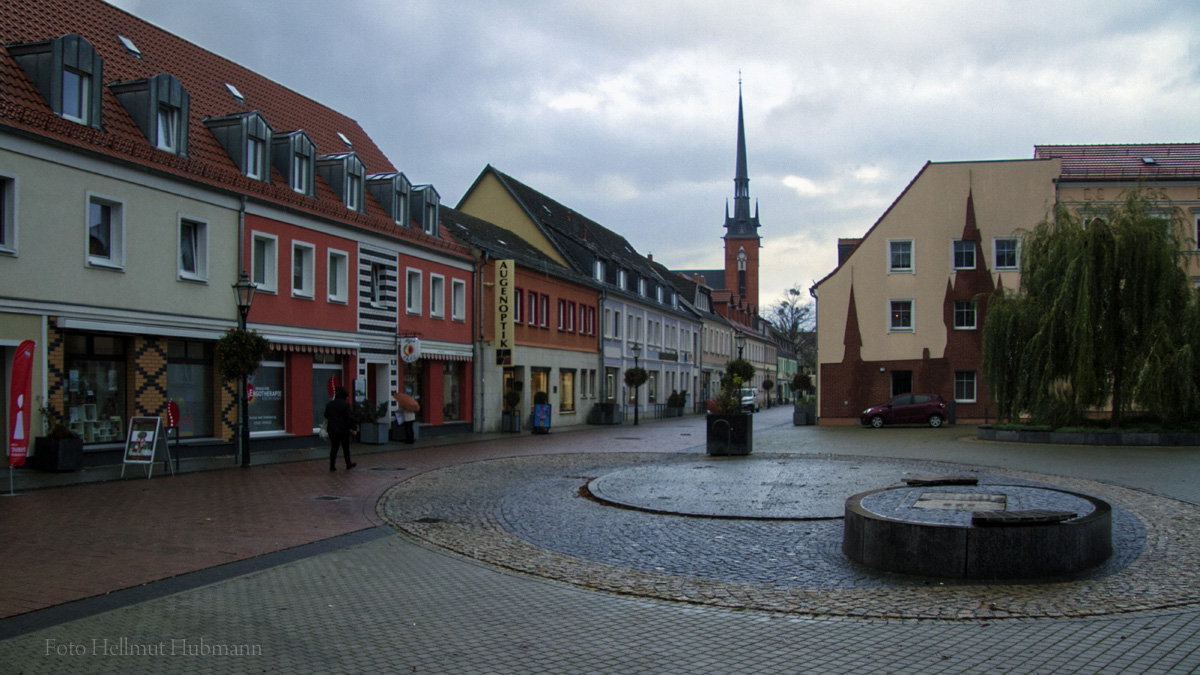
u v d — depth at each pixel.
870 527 8.84
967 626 6.68
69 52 17.34
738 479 15.27
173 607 7.21
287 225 23.30
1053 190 37.88
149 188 18.83
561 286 41.06
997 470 16.75
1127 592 7.56
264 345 18.47
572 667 5.81
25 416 13.89
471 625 6.82
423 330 30.03
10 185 15.84
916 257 38.78
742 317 88.38
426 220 30.89
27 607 7.09
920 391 38.56
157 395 19.12
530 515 12.36
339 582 8.25
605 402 43.81
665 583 8.27
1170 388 23.53
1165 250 24.22
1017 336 26.50
